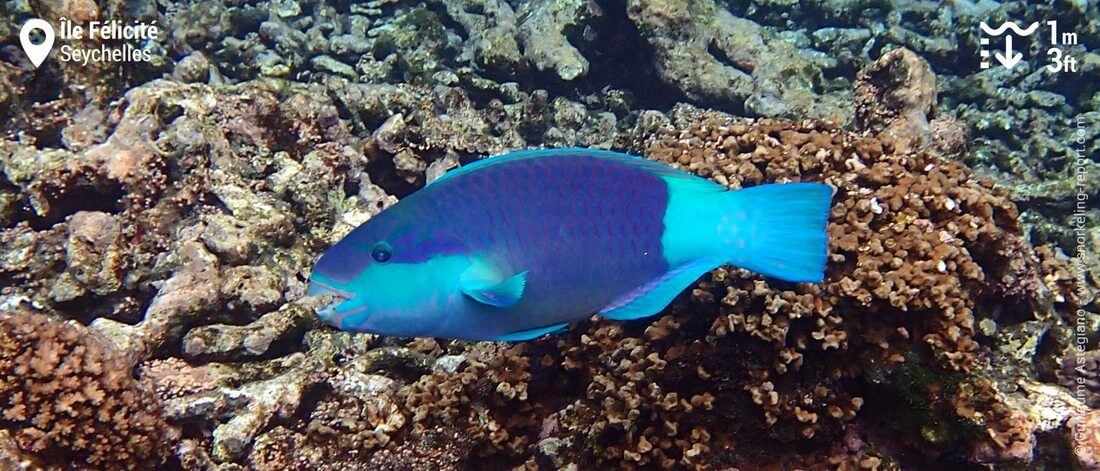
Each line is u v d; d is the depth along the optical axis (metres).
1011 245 1.25
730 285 1.07
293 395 1.18
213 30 2.13
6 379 0.96
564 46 2.15
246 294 1.27
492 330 0.69
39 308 1.24
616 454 1.04
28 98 1.54
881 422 1.06
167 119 1.46
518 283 0.66
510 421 1.13
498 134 2.05
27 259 1.31
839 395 1.04
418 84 2.12
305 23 2.32
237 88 1.57
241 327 1.24
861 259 1.10
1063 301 1.35
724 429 1.05
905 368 1.04
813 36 2.63
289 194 1.50
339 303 0.66
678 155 1.38
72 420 0.98
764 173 1.32
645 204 0.68
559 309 0.69
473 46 2.26
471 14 2.37
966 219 1.18
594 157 0.68
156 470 1.06
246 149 1.52
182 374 1.18
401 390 1.20
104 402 1.01
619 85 2.30
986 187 1.36
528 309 0.68
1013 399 1.12
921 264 1.09
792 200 0.68
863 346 1.06
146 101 1.43
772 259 0.67
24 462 0.92
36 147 1.50
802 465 1.03
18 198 1.36
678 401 1.05
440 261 0.66
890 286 1.05
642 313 0.69
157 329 1.20
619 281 0.68
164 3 2.24
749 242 0.68
